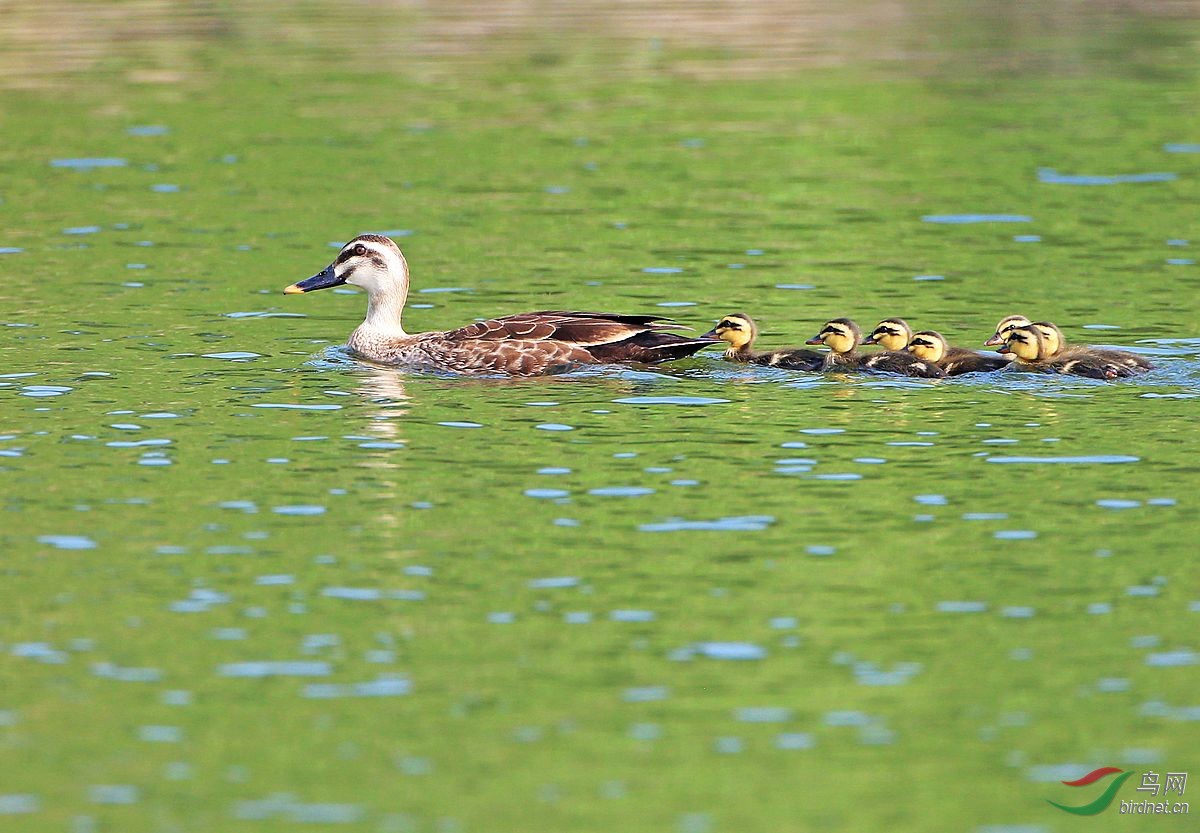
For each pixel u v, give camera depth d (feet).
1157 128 110.01
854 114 115.96
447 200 95.81
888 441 56.13
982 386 62.69
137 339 70.28
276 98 121.29
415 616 43.11
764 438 56.59
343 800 35.53
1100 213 90.84
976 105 118.01
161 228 90.27
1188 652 40.96
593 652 41.22
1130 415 58.65
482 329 66.90
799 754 37.06
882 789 35.91
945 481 52.16
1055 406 59.93
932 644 41.45
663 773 36.37
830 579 45.06
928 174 100.01
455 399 61.72
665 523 48.98
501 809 35.19
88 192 97.76
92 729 38.04
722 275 80.23
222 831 34.50
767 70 130.82
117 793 35.78
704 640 41.73
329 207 94.32
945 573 45.34
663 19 152.35
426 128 112.98
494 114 116.78
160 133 111.34
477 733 37.86
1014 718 38.27
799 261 82.53
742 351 67.72
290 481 52.54
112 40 141.28
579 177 100.63
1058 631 42.04
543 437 56.90
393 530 48.55
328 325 74.13
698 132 111.34
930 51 137.49
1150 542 47.14
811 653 41.14
